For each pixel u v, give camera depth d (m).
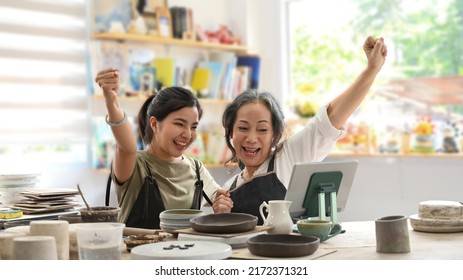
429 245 2.26
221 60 5.51
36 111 4.62
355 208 5.23
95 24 4.85
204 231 2.20
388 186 5.07
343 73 5.50
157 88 5.08
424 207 2.58
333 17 5.58
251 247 2.04
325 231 2.27
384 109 5.24
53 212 3.00
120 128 2.61
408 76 5.14
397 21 5.21
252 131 2.82
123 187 2.82
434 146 4.89
